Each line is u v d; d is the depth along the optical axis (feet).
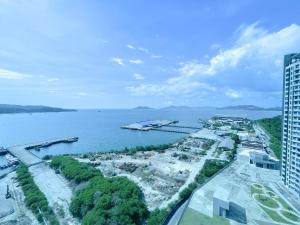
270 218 230.07
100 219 223.30
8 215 270.67
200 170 405.39
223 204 232.73
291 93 297.74
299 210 246.27
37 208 276.41
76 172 364.79
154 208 274.98
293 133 293.84
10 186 364.58
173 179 373.40
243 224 219.20
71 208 267.80
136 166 443.73
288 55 309.01
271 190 297.53
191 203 256.93
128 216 233.76
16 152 611.06
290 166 299.38
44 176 405.18
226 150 566.36
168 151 581.12
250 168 393.50
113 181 317.63
